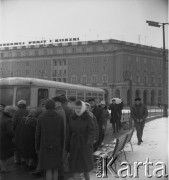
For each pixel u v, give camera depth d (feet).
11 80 53.88
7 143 28.17
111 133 61.57
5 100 53.62
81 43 207.10
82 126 22.36
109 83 163.73
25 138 28.19
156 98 146.10
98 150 35.94
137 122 42.68
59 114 24.16
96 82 183.52
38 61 236.43
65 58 223.10
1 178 25.77
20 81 53.57
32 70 230.48
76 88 71.26
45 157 23.18
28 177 26.17
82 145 22.34
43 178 25.85
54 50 229.25
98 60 187.32
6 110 28.55
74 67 212.23
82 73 202.39
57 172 24.00
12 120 28.78
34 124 28.19
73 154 22.44
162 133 51.44
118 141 26.30
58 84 61.62
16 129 28.66
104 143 44.14
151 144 40.70
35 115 29.19
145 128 61.05
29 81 53.36
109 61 176.96
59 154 23.54
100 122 35.70
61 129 23.81
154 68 156.04
